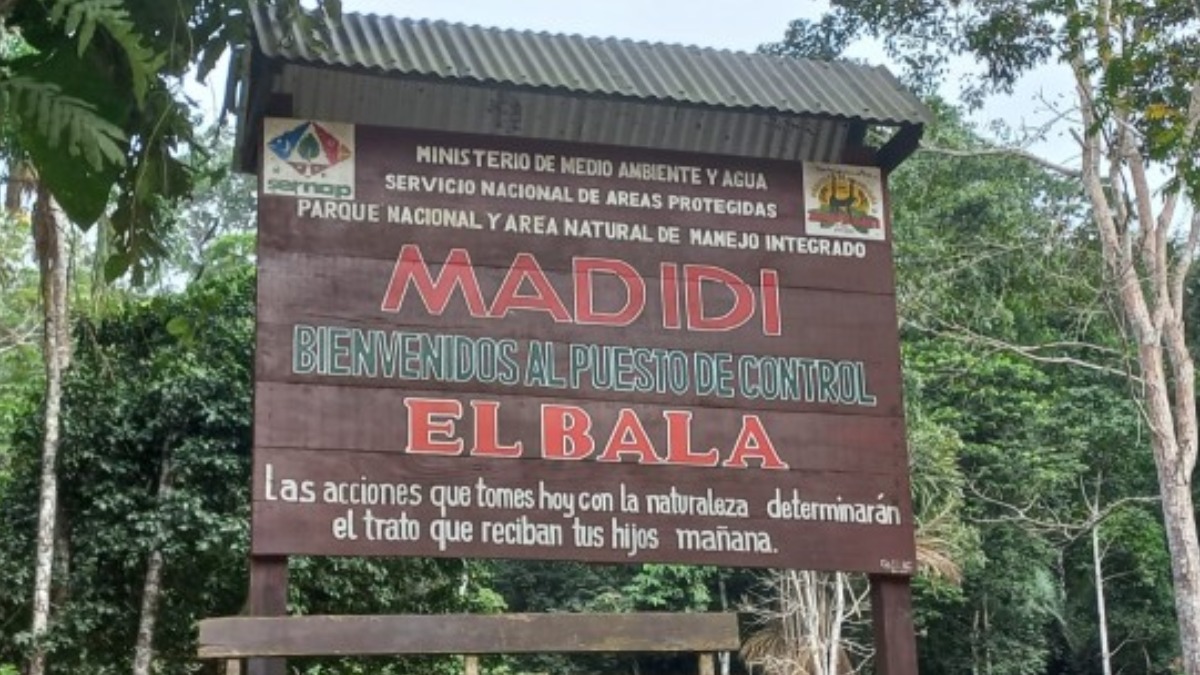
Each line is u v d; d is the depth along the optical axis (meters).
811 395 8.43
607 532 7.94
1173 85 17.09
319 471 7.59
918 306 20.34
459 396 7.92
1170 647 34.91
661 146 9.02
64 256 15.13
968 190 21.14
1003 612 32.66
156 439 15.65
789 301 8.56
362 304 7.91
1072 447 33.09
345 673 16.61
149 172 6.78
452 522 7.72
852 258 8.72
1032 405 32.06
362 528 7.58
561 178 8.41
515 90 8.12
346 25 8.27
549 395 8.06
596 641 7.08
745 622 31.02
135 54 5.15
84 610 15.13
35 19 5.94
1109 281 19.77
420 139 8.24
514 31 8.74
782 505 8.21
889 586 8.30
